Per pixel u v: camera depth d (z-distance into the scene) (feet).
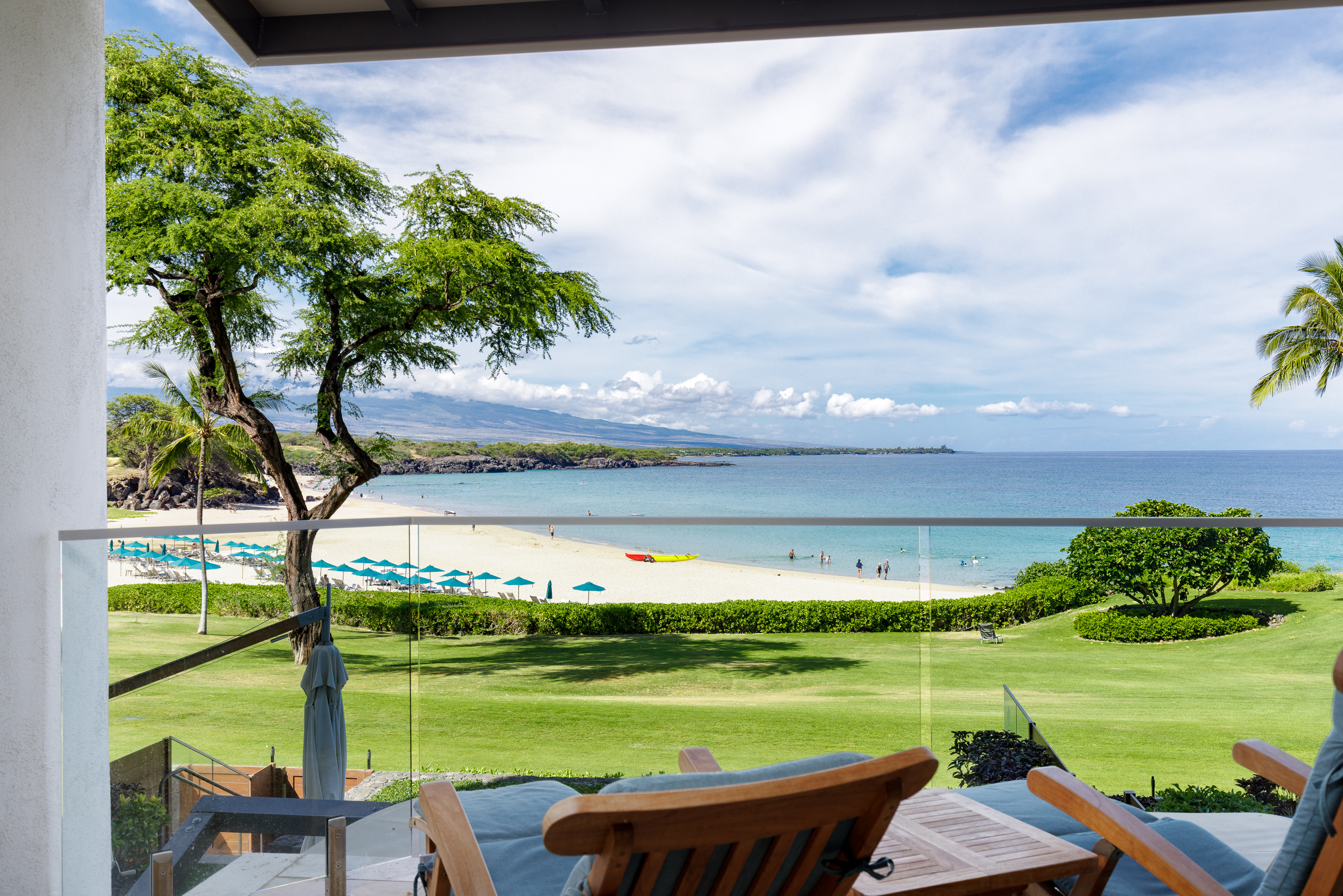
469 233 61.46
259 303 59.57
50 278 7.19
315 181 58.54
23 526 7.02
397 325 60.95
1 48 6.82
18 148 6.92
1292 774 5.32
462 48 10.21
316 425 61.46
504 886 5.70
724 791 3.49
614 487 201.87
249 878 8.20
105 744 7.68
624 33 10.02
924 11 9.59
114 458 94.07
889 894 4.64
